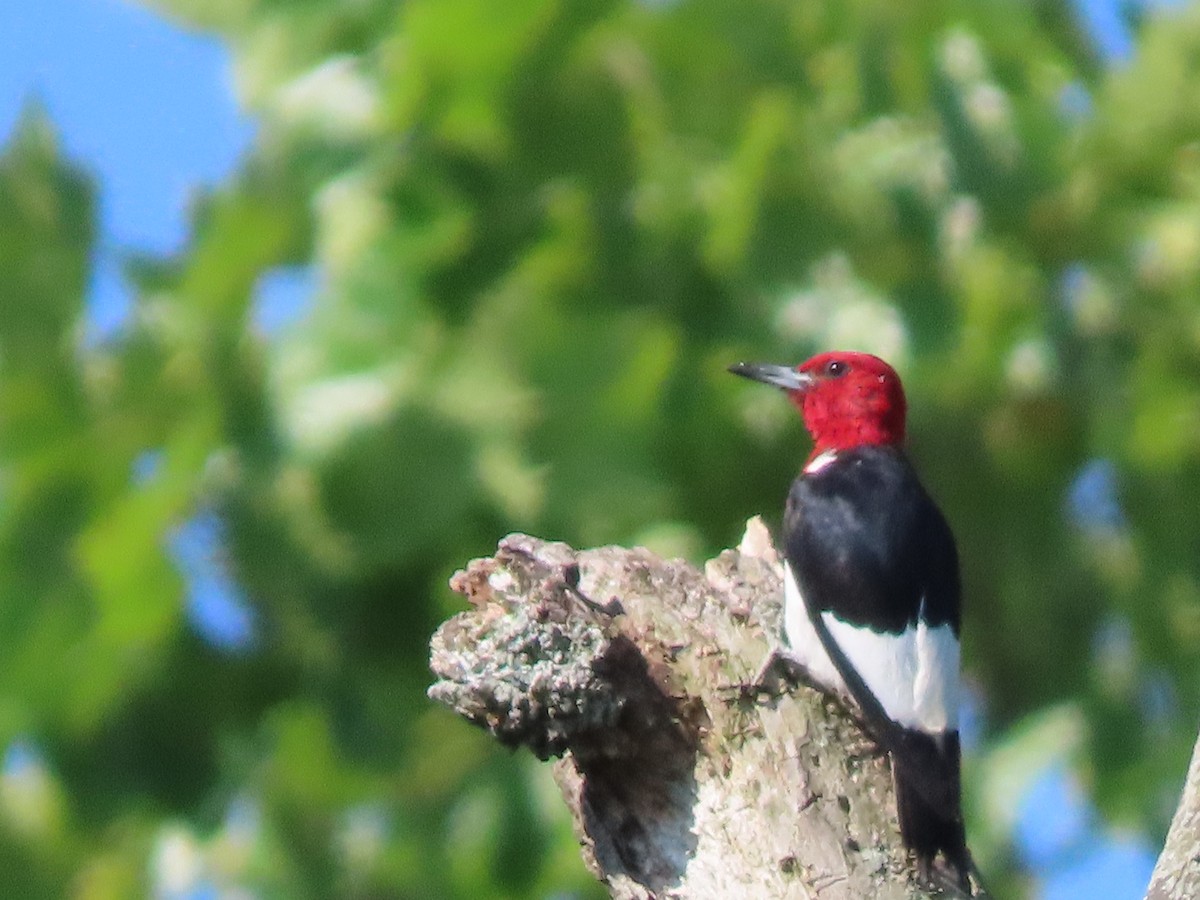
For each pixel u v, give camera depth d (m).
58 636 13.47
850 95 13.66
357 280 13.22
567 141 13.58
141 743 14.10
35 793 14.31
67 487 13.19
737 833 9.99
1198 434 14.25
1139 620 14.70
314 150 13.48
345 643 13.83
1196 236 13.88
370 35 13.58
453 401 13.04
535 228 13.47
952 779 10.42
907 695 11.42
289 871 14.29
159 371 13.15
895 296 13.48
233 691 14.07
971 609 14.98
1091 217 13.81
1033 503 14.70
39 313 13.26
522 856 13.98
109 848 14.32
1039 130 13.76
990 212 13.59
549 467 13.02
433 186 13.43
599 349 13.15
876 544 11.94
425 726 14.27
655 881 10.05
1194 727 14.55
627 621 10.28
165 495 13.09
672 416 13.45
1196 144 13.87
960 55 13.83
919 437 14.44
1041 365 13.89
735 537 13.60
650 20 13.60
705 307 13.50
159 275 13.38
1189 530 14.62
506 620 10.20
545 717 10.06
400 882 14.24
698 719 10.15
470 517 13.09
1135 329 14.12
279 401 13.05
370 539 13.11
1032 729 14.43
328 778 14.37
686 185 13.52
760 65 13.67
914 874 9.90
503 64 13.38
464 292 13.33
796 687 10.22
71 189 13.51
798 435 13.70
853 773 10.15
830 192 13.47
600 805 10.20
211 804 14.27
